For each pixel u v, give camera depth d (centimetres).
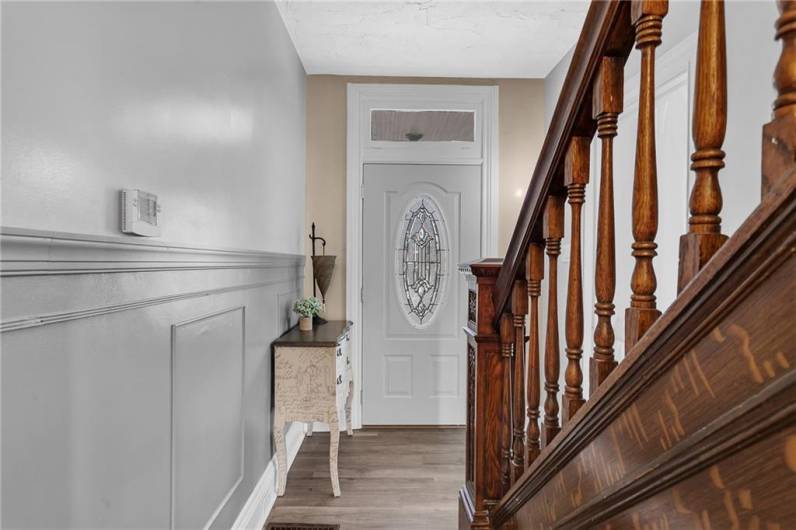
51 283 93
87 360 105
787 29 52
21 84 86
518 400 140
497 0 271
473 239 380
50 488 94
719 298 56
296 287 336
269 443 260
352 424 372
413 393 379
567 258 315
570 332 103
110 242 110
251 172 224
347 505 249
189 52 156
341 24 296
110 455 114
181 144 150
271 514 240
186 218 154
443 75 373
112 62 113
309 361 257
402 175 378
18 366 86
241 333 211
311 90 373
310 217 373
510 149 380
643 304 78
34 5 89
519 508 129
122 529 119
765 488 50
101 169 109
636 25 76
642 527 74
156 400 136
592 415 86
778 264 49
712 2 63
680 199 227
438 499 256
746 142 167
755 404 51
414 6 277
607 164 89
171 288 144
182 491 153
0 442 82
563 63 343
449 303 380
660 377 68
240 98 208
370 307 377
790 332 47
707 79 64
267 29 252
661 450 68
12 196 84
